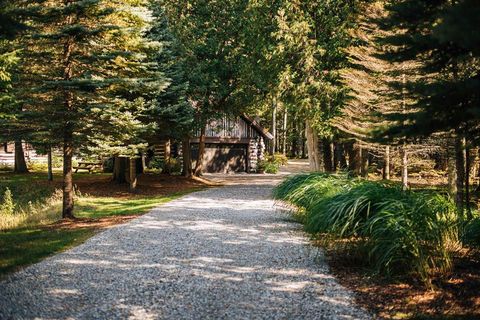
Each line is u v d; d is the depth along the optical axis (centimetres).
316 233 876
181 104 2134
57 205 1670
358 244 799
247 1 2514
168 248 927
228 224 1216
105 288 662
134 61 1600
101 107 1266
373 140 574
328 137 2177
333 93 1916
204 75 2519
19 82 1305
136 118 2022
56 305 589
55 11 1176
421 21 638
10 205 1708
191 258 844
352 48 1511
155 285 678
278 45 2006
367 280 692
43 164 3647
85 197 1955
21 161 3066
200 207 1584
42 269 764
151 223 1238
